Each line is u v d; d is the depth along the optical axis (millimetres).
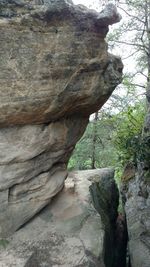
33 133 5188
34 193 5461
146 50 11156
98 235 5484
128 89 11047
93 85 5188
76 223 5609
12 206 5234
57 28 4656
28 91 4738
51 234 5355
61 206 5879
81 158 12297
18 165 5176
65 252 5129
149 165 6691
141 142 6383
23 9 4484
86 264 5023
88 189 6508
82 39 4844
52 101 4930
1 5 4406
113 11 4820
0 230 5125
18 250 5031
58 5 4500
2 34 4418
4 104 4707
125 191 7723
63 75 4852
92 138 11906
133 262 6211
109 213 7016
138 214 6723
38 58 4641
